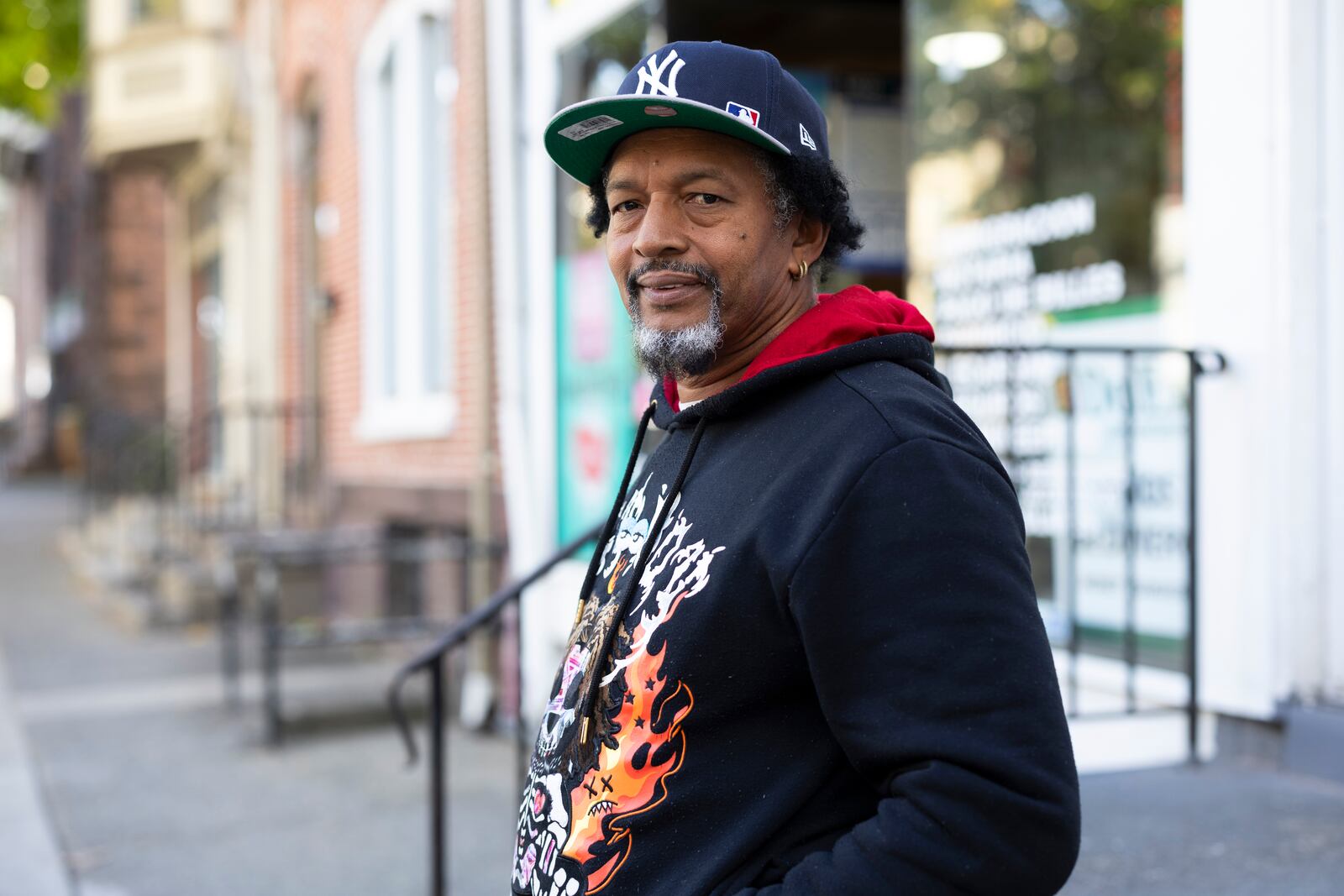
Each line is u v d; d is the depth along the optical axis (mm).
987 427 4238
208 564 8938
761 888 1180
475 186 5820
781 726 1213
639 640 1281
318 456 9055
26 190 28344
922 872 1055
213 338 12898
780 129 1352
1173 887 2459
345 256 8070
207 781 5035
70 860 4129
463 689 6117
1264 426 3145
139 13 11492
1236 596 3219
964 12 4590
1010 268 4328
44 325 27375
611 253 1453
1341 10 3041
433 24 6898
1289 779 3047
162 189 16766
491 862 4039
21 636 8453
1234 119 3191
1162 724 3457
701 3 5027
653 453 1523
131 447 11695
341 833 4359
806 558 1139
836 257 1494
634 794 1250
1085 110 4219
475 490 5871
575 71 5363
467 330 6102
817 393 1265
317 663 7438
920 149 4562
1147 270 3861
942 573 1099
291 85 9164
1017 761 1051
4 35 15508
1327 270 3080
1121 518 3719
